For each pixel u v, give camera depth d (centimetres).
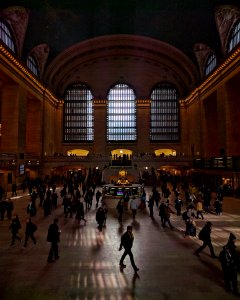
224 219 1553
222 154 2992
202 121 3769
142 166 3888
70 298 645
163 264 858
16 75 2941
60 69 4331
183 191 2730
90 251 987
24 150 3200
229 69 2812
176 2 3130
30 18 3100
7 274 782
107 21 3531
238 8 2709
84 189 2439
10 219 1523
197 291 676
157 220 1527
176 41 3784
